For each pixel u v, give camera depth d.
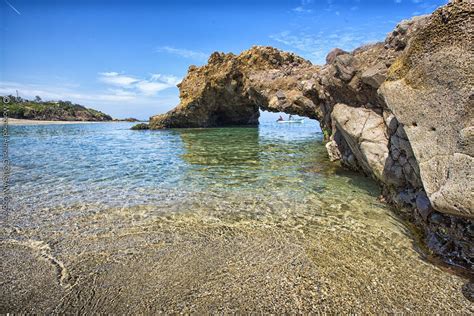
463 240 5.37
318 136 29.31
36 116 69.75
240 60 34.03
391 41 8.65
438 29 4.84
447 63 4.66
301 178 11.48
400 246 6.07
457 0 4.63
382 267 5.33
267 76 24.58
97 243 6.32
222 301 4.48
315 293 4.65
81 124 64.44
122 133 36.59
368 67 8.83
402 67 5.68
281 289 4.75
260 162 14.98
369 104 9.12
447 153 4.62
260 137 28.38
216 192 9.86
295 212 8.01
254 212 8.05
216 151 19.05
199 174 12.48
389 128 7.84
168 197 9.37
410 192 7.20
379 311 4.26
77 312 4.26
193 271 5.27
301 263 5.49
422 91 5.11
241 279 5.02
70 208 8.36
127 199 9.16
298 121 74.00
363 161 9.58
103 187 10.51
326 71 12.17
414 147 5.27
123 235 6.70
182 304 4.42
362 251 5.89
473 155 4.23
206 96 36.97
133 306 4.38
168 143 24.28
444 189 4.59
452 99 4.57
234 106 38.97
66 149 21.22
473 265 5.16
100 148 21.69
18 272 5.24
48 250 6.03
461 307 4.32
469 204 4.24
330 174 11.97
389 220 7.34
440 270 5.21
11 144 24.61
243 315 4.20
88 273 5.22
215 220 7.53
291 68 26.52
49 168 14.02
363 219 7.44
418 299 4.50
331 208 8.24
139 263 5.54
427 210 6.23
